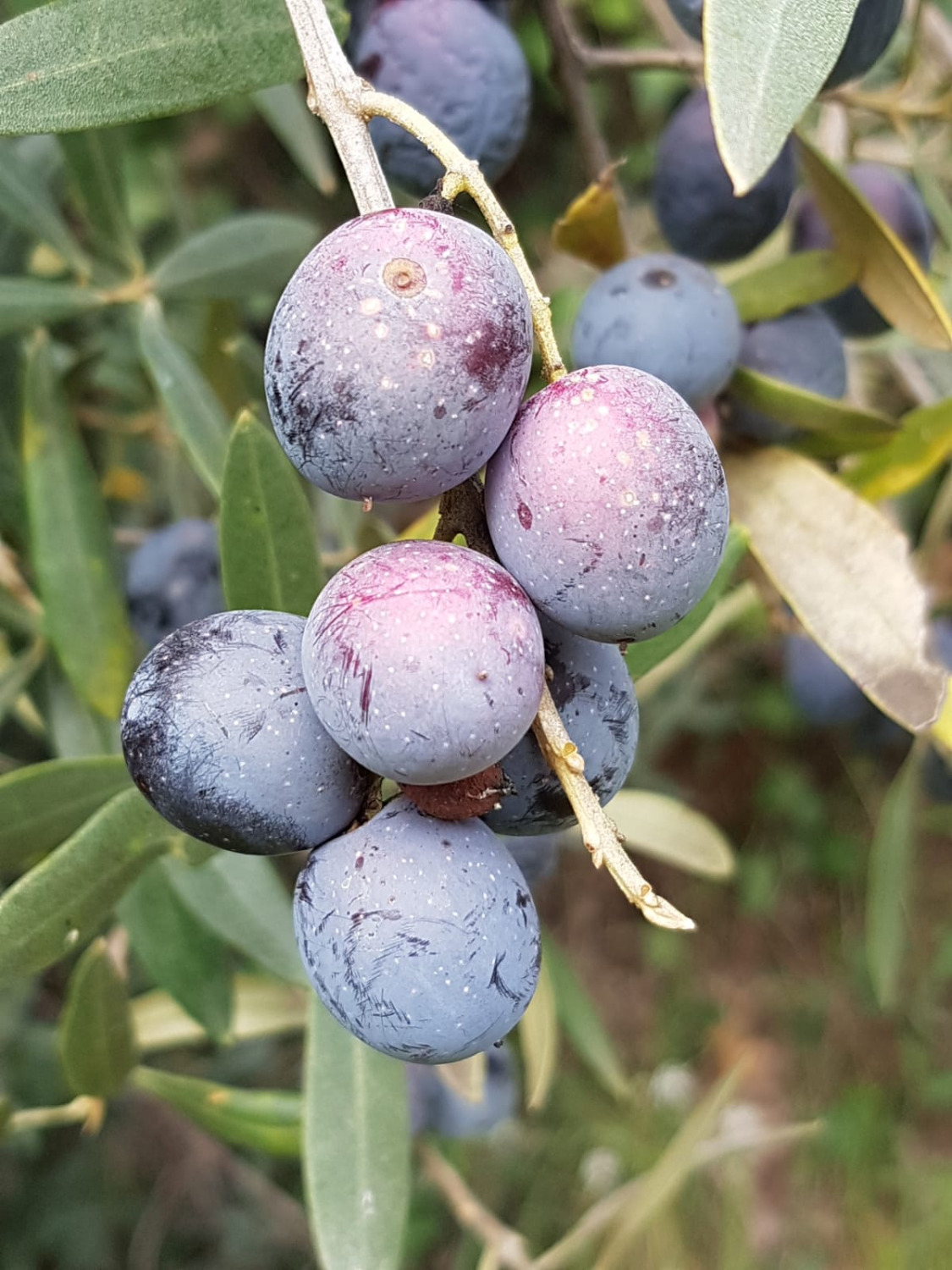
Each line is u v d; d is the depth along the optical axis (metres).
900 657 0.12
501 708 0.08
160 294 0.17
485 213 0.08
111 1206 0.34
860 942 0.52
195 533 0.18
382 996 0.08
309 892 0.09
